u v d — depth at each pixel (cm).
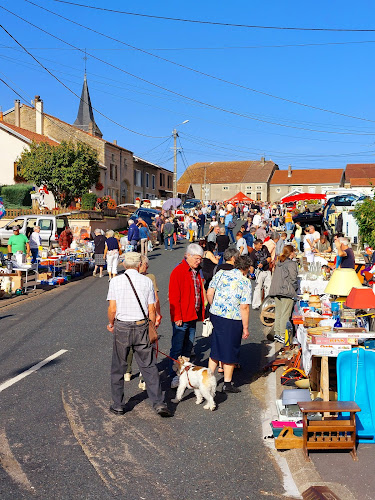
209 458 521
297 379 731
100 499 439
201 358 889
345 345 611
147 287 634
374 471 495
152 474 486
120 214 3969
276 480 480
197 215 3644
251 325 1170
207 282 1166
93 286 1702
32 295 1509
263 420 621
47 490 451
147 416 629
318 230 2734
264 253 1435
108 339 981
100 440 557
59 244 2147
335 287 761
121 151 5288
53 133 4959
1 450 527
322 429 525
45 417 614
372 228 1496
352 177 8206
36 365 816
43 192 3325
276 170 9525
